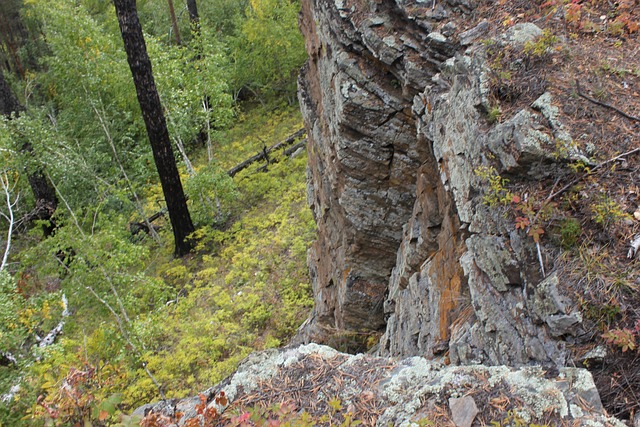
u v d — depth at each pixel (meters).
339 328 7.46
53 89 20.06
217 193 13.87
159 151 12.17
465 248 4.05
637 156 3.18
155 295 9.76
